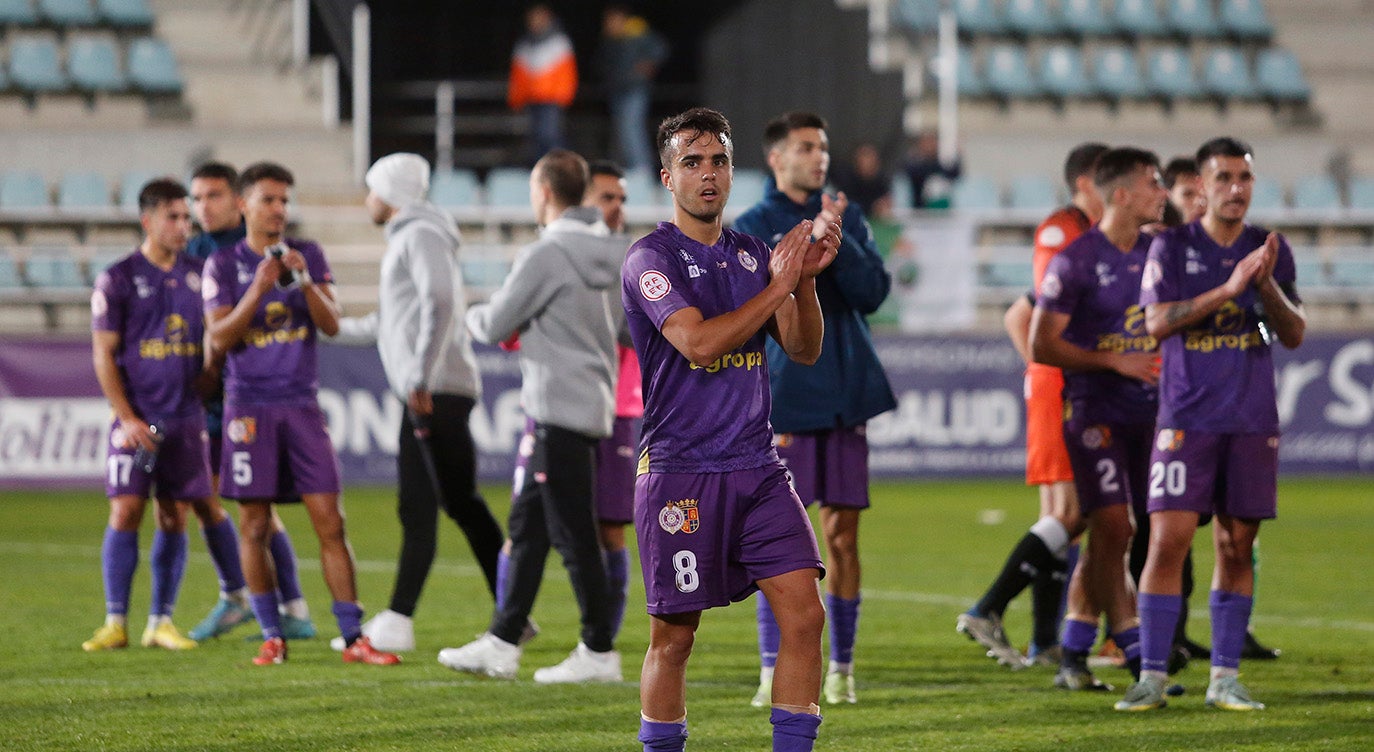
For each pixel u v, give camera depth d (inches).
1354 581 1307.8
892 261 2255.2
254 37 2822.3
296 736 716.0
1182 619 912.3
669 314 569.9
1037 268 920.3
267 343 913.5
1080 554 955.3
